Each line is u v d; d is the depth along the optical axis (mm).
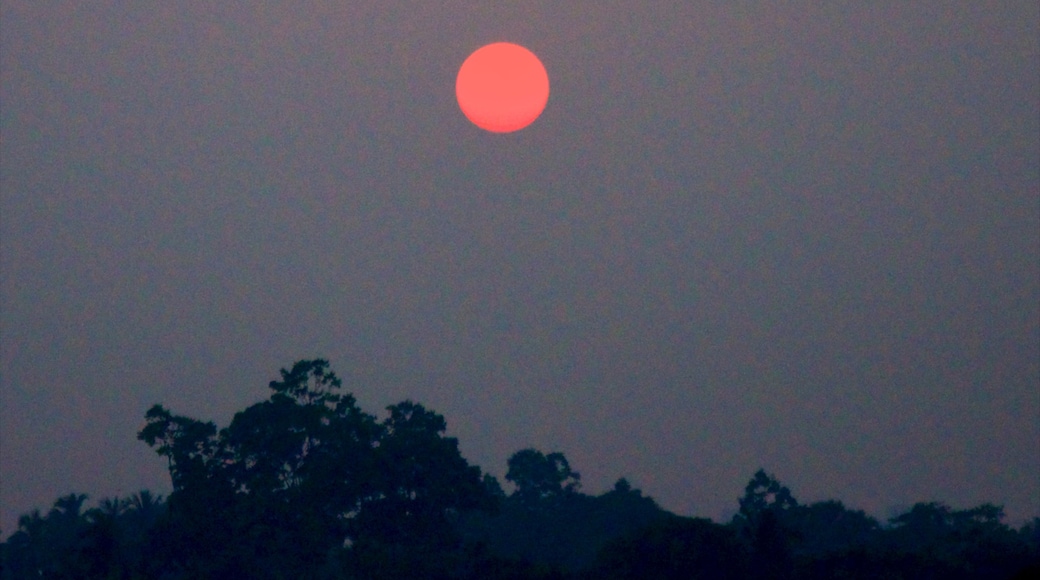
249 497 158000
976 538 153125
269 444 164250
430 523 163625
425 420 176125
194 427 164000
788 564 130500
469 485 166000
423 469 164750
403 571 143125
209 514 157750
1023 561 130250
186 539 155125
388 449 163000
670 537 133250
